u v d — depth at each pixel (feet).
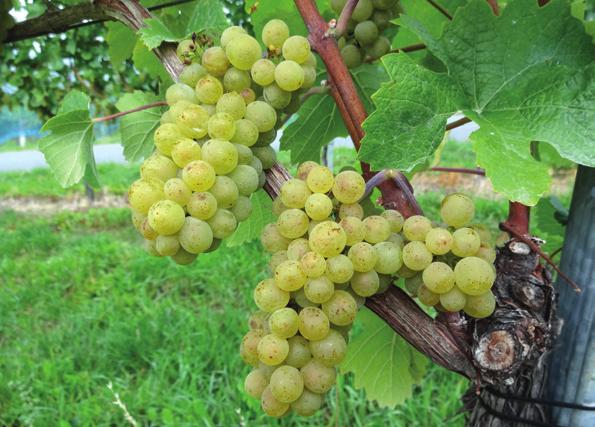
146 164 0.72
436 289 0.70
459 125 0.81
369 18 0.97
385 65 0.71
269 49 0.78
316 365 0.69
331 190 0.73
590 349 0.87
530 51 0.77
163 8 1.38
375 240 0.71
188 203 0.69
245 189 0.74
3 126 19.29
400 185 0.79
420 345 0.76
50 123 0.94
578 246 0.90
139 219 0.72
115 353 3.38
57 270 4.83
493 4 0.86
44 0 1.24
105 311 3.92
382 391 1.29
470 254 0.71
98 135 15.96
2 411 2.89
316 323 0.67
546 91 0.75
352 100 0.80
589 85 0.72
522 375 0.88
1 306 4.16
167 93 0.79
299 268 0.67
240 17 4.47
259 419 2.68
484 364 0.75
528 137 0.73
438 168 1.18
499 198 6.74
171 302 3.99
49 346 3.43
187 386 3.04
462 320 0.77
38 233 6.25
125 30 1.45
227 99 0.74
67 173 0.97
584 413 0.88
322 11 1.29
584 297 0.88
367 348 1.26
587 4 1.01
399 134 0.70
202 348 3.26
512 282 0.80
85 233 6.54
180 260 0.73
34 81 5.52
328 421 2.76
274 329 0.67
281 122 0.86
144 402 2.86
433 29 1.25
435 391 2.94
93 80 5.57
